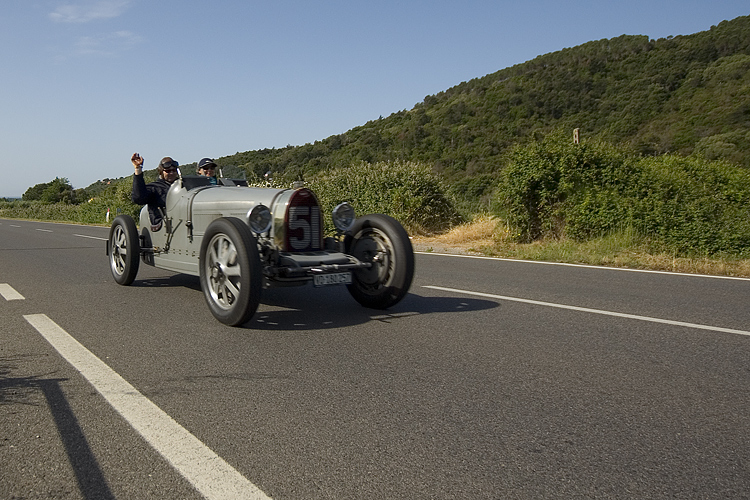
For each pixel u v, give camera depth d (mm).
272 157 57344
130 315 5477
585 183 11648
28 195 82125
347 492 2238
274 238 5250
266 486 2285
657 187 10789
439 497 2203
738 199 11125
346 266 5195
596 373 3650
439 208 15711
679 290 6688
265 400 3213
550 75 59531
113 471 2412
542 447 2625
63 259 10609
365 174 16500
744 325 4922
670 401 3174
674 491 2248
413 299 6230
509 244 11914
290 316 5383
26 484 2309
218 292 5141
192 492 2244
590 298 6211
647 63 55281
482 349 4207
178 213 6332
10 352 4195
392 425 2869
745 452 2570
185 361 3955
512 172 11961
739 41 53500
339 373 3680
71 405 3141
